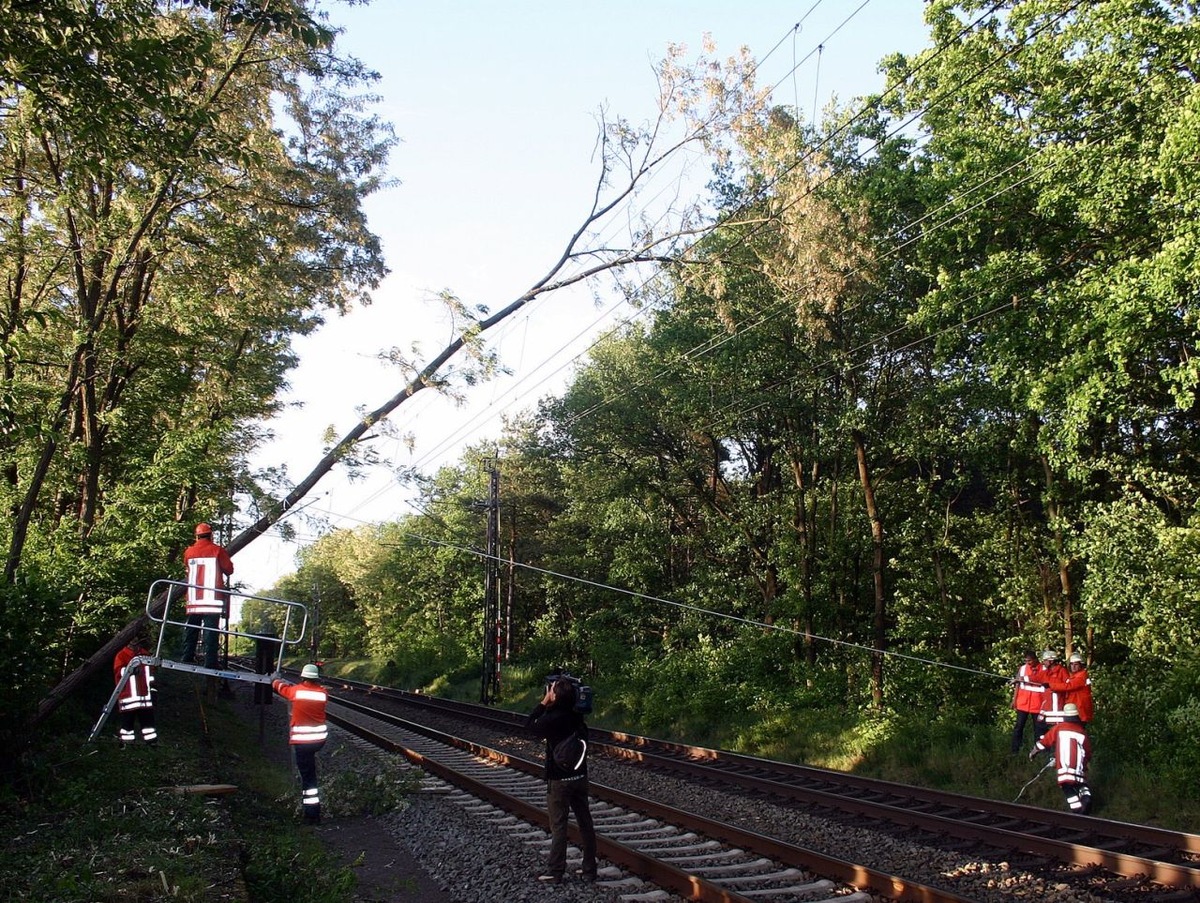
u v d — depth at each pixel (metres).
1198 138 11.62
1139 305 12.49
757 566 26.70
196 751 14.45
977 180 15.77
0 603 10.54
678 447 29.38
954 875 8.22
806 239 14.72
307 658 73.75
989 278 15.41
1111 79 14.36
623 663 30.22
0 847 8.06
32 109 9.30
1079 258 15.77
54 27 7.88
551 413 30.83
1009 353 15.45
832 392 22.17
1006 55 15.38
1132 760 12.66
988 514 21.42
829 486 24.97
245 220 14.21
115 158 9.14
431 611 54.03
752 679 23.14
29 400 13.64
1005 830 9.69
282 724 22.27
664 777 14.73
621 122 14.35
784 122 14.20
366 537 57.00
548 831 9.88
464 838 9.50
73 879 6.85
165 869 7.43
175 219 13.82
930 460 22.00
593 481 32.25
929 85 17.72
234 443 18.09
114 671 14.58
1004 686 18.56
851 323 20.80
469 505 36.47
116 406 16.16
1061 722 11.17
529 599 48.44
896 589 22.25
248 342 18.58
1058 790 12.20
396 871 8.66
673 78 13.92
